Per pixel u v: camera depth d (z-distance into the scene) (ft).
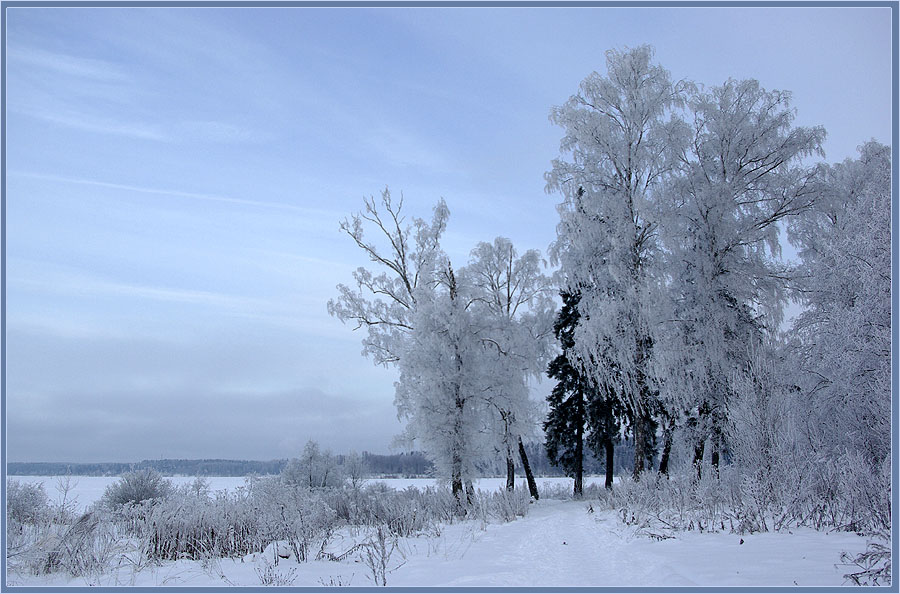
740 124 67.10
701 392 63.52
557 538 38.83
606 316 66.54
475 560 29.94
